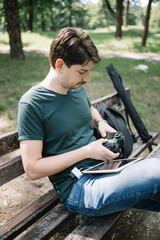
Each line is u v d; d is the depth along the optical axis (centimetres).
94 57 128
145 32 1669
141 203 134
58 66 132
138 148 247
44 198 167
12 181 256
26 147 133
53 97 142
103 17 4956
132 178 123
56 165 135
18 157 167
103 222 146
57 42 129
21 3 1633
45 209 159
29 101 137
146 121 438
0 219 203
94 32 2775
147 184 119
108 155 143
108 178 132
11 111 458
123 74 855
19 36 1087
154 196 122
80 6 3184
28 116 134
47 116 140
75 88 140
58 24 3484
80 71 131
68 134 148
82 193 137
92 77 784
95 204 132
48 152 148
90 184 137
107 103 276
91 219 149
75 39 124
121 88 277
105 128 184
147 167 123
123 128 212
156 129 410
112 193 126
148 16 1611
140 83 737
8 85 646
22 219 148
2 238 134
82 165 150
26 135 133
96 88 654
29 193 239
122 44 1772
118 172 131
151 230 195
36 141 135
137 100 566
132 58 1334
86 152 143
